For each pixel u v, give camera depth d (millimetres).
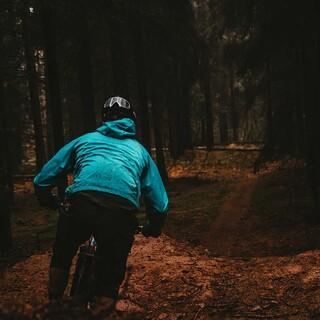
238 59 23453
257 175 22672
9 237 7965
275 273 5406
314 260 5668
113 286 3480
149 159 3855
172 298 5035
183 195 17953
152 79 23703
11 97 23875
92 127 16828
